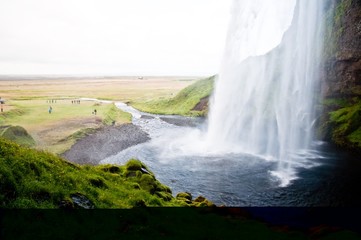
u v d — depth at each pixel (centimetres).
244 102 9012
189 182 4572
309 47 8469
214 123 9162
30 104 11938
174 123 10356
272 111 8250
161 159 5947
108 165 3144
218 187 4331
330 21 8181
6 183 1589
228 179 4666
